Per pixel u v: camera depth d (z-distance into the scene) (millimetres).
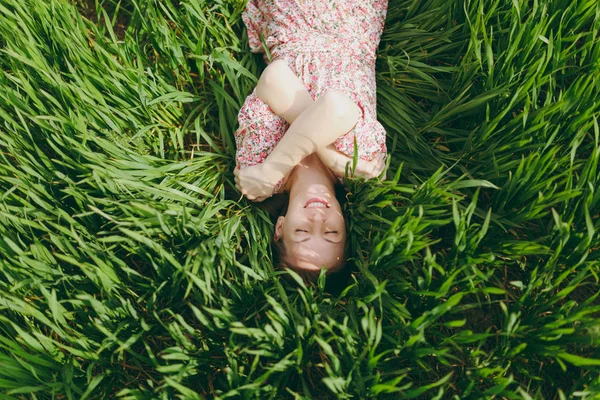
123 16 2234
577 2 1767
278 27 1985
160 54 2049
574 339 1419
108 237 1604
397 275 1663
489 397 1389
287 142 1717
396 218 1602
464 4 1867
